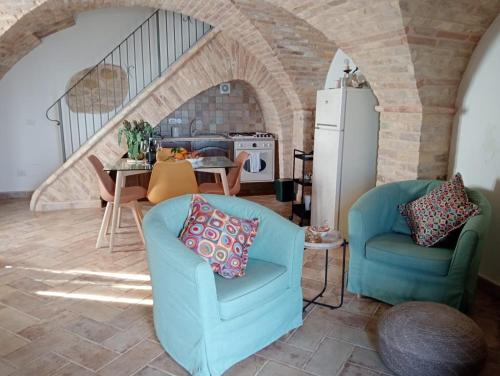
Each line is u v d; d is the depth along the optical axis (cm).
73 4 440
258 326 229
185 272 199
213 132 671
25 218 511
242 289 219
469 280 260
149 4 469
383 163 385
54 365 226
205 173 603
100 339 251
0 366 224
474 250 250
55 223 490
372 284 293
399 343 208
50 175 586
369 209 299
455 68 329
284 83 559
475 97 328
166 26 635
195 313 204
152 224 235
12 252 395
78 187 557
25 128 609
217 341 208
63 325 266
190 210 262
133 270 354
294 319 257
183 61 554
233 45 570
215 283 222
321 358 234
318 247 264
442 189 294
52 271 351
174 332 224
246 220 259
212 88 655
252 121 684
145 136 455
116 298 304
